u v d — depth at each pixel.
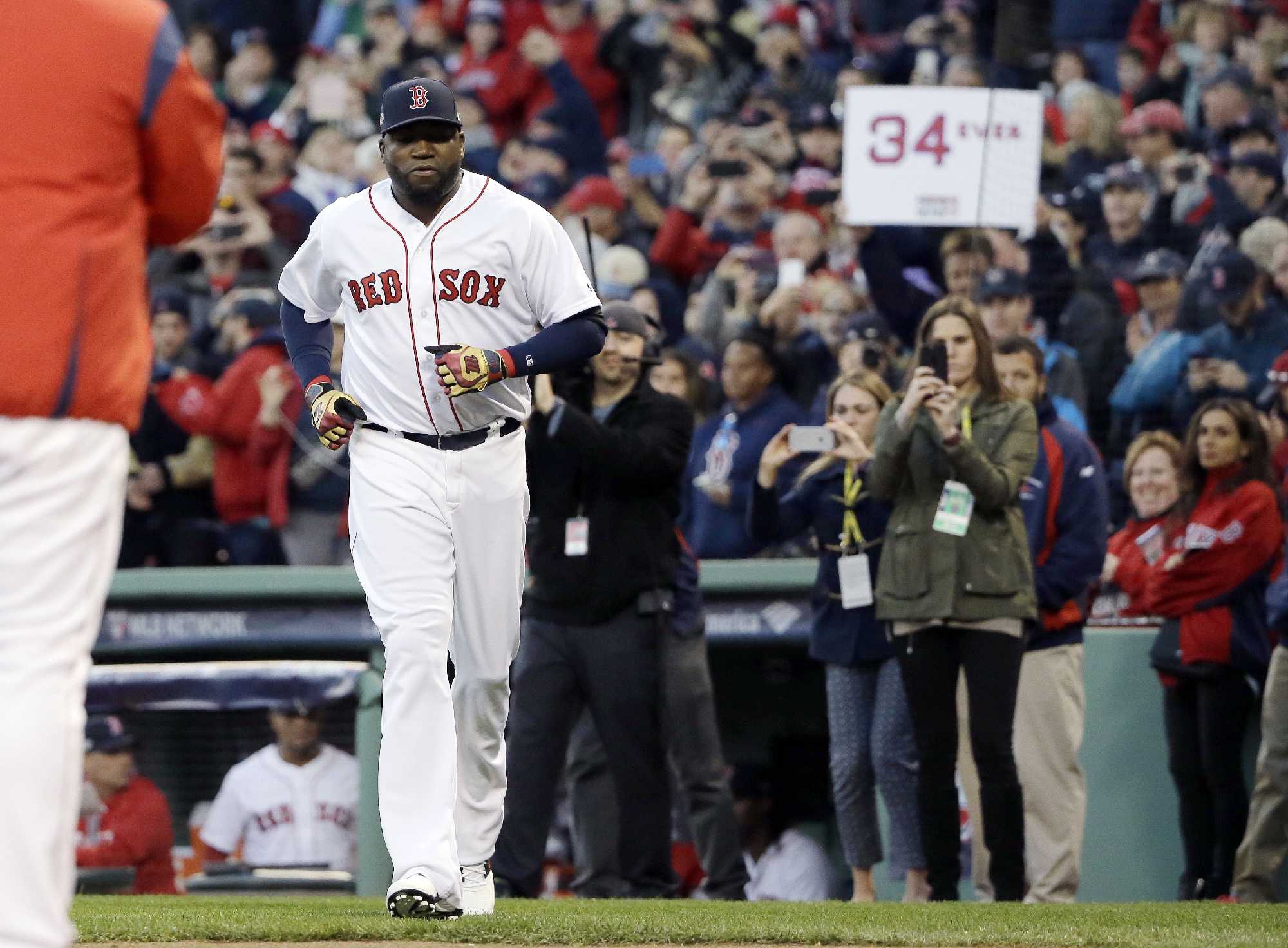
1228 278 28.50
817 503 24.73
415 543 15.61
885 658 24.33
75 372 9.33
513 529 16.23
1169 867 26.23
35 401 9.22
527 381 16.41
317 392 15.93
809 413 29.52
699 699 24.20
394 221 15.85
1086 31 38.50
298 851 25.36
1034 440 21.66
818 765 30.17
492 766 16.67
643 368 23.75
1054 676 23.59
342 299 16.16
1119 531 27.92
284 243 38.00
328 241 16.05
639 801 23.77
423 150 15.51
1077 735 23.75
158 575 29.05
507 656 16.44
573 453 23.64
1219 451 24.36
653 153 41.84
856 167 29.02
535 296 16.02
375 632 28.55
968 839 25.39
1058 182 35.03
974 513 21.11
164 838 25.55
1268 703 23.38
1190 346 28.58
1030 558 21.45
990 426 21.59
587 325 15.95
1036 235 30.22
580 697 24.12
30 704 9.05
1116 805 26.44
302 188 40.94
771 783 29.92
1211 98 34.38
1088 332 29.53
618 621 23.67
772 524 24.66
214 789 25.72
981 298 29.72
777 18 43.12
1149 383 28.70
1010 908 18.83
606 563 23.47
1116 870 26.38
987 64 39.56
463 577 16.09
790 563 27.19
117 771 25.53
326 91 43.34
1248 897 23.41
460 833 16.62
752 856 29.23
